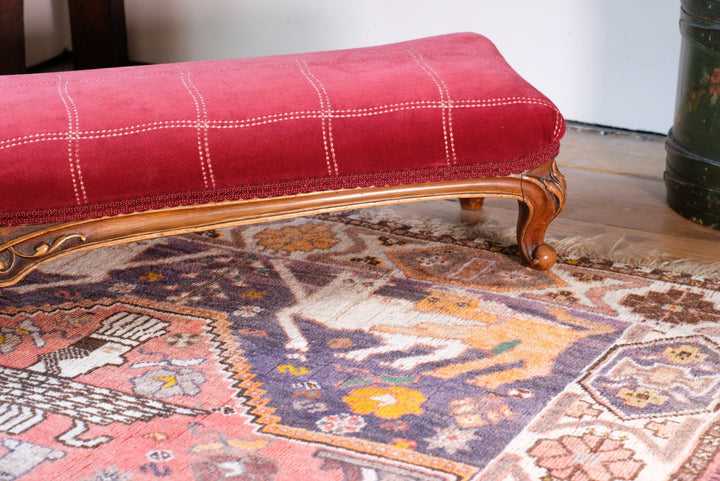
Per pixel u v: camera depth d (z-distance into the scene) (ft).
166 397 4.29
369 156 4.87
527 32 8.66
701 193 6.28
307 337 4.84
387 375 4.47
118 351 4.72
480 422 4.08
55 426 4.06
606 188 7.14
